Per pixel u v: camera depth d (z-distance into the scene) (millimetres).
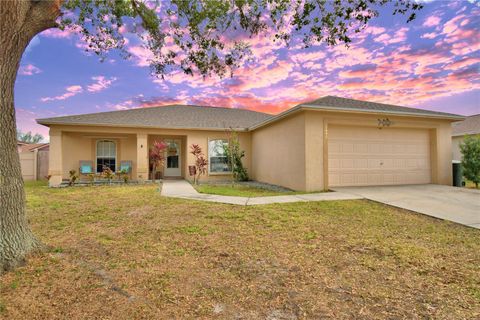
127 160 14578
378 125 10133
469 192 8656
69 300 2508
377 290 2721
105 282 2867
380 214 5996
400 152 10727
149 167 14914
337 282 2891
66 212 6309
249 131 15000
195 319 2242
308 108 9086
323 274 3084
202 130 14477
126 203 7410
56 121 12031
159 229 4875
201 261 3463
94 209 6629
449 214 5879
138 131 13523
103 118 13750
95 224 5258
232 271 3174
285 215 5871
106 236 4484
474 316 2270
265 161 13109
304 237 4402
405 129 10789
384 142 10531
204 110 18859
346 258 3543
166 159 15805
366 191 8914
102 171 13641
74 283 2832
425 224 5219
